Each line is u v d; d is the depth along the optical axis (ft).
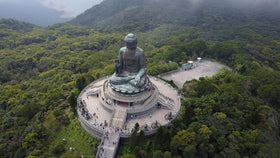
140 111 150.20
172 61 288.30
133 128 139.85
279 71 281.13
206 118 144.05
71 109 167.73
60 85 237.66
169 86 199.72
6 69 299.99
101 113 155.02
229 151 119.44
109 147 125.39
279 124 160.66
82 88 190.90
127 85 155.94
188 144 120.26
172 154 117.29
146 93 159.63
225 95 170.81
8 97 219.20
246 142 124.88
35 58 349.41
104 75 234.79
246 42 392.88
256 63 262.26
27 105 167.84
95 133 139.74
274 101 187.73
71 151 130.00
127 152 127.95
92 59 341.62
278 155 111.34
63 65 318.24
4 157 127.34
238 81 202.08
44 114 163.32
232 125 135.95
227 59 294.25
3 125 161.27
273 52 346.13
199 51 315.37
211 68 270.46
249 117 143.33
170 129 134.82
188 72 255.70
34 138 134.92
